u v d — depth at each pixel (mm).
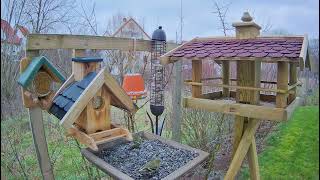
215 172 3598
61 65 3268
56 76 1937
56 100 1955
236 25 2260
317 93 5988
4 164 3018
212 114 4055
